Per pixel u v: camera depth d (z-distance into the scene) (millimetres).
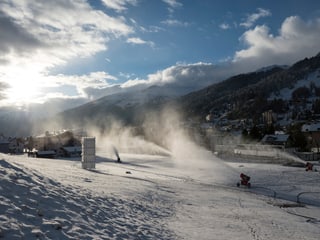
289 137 88375
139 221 11539
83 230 8492
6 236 6426
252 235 11805
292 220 16094
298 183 35281
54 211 9055
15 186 9672
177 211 15250
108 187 18266
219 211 16656
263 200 23672
